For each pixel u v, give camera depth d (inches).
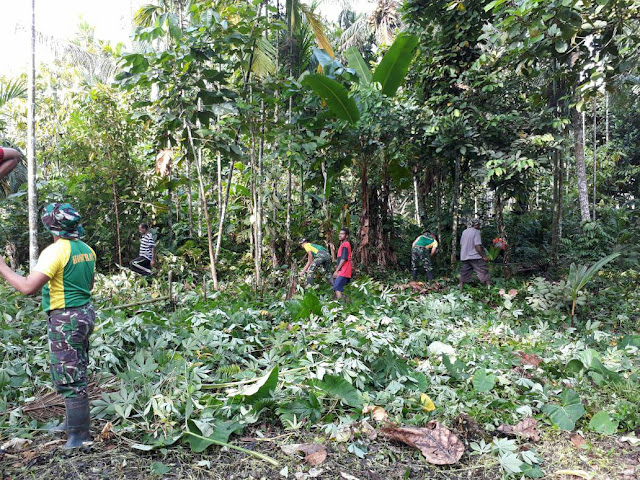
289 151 346.9
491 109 416.5
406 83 491.2
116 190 461.1
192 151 338.0
